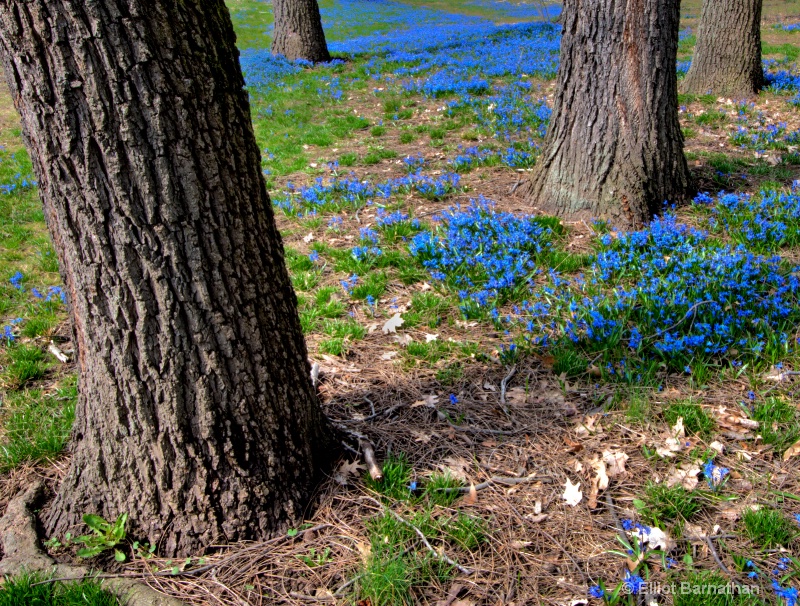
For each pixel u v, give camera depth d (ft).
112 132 7.54
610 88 20.15
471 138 33.06
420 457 11.31
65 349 16.08
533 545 9.49
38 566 9.17
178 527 9.38
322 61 61.57
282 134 36.63
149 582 8.97
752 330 14.19
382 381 13.85
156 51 7.45
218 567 9.18
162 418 8.86
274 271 9.48
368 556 9.20
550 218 20.85
